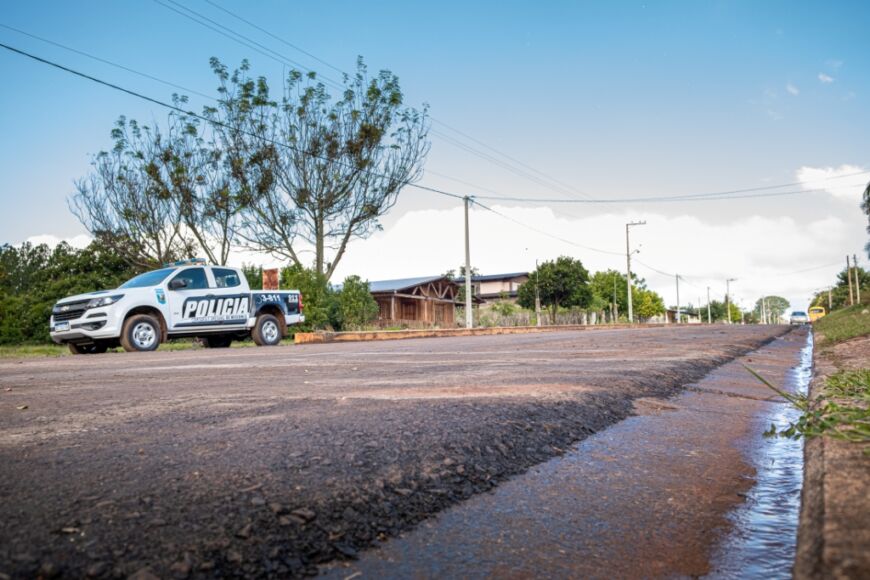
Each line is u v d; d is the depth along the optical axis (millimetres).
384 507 2119
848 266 75875
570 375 5703
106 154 23922
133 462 2420
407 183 26562
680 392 5410
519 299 54562
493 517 2150
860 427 2598
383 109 26156
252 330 14672
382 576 1669
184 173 24188
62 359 9578
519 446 3023
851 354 8547
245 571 1618
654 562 1810
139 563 1573
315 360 8133
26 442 2795
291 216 25625
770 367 8266
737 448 3305
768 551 1893
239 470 2322
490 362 7352
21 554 1566
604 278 70375
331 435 2908
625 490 2498
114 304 12055
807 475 2350
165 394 4531
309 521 1926
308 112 25484
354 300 25781
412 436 2916
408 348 11383
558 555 1847
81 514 1842
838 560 1380
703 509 2283
